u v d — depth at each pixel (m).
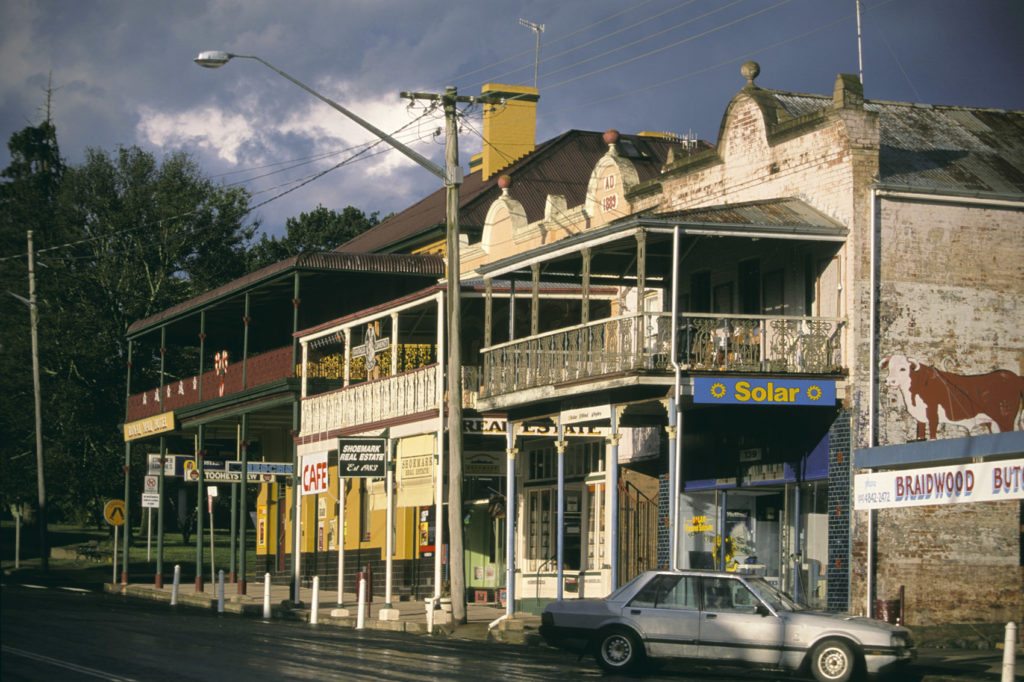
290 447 48.38
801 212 26.36
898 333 25.61
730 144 29.36
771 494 27.50
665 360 25.48
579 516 33.88
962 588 25.28
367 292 42.38
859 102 25.89
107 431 65.88
